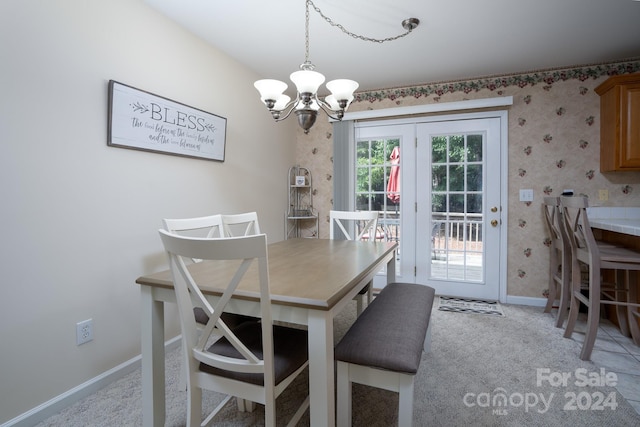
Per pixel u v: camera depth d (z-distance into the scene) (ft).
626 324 7.96
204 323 5.29
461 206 11.07
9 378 4.61
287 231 12.40
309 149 12.91
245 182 9.94
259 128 10.60
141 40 6.51
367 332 4.44
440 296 11.30
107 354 5.96
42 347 4.99
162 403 4.66
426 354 7.07
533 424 4.89
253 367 3.57
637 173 9.28
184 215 7.68
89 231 5.63
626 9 6.78
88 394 5.60
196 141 7.90
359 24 7.40
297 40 8.18
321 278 4.44
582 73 9.67
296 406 5.41
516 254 10.44
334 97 5.67
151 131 6.70
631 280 7.73
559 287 10.00
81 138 5.47
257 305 3.85
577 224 7.54
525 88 10.18
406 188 11.66
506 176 10.42
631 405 5.32
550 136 9.98
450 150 11.10
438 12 6.93
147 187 6.73
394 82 11.07
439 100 11.10
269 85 5.41
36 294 4.91
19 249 4.69
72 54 5.31
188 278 3.67
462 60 9.31
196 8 6.79
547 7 6.73
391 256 7.34
